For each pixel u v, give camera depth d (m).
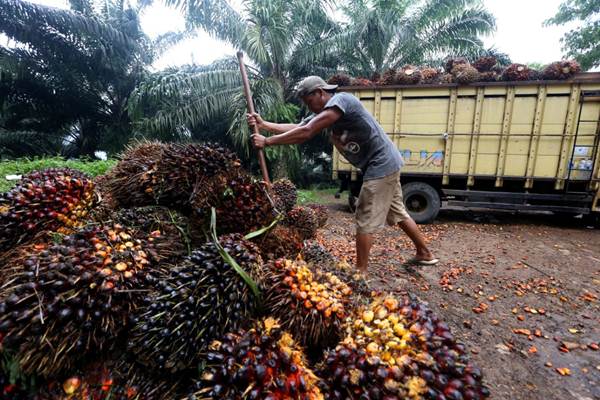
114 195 1.88
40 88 10.95
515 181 5.78
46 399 1.08
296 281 1.38
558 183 5.36
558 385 1.84
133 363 1.19
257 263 1.42
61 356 1.08
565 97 5.14
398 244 4.48
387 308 1.29
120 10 11.34
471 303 2.79
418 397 1.00
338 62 10.50
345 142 2.91
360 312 1.32
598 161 5.17
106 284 1.15
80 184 1.60
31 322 1.02
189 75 8.64
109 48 10.54
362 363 1.04
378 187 2.87
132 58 11.31
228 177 1.75
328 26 9.60
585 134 5.15
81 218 1.60
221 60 9.31
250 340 1.08
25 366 1.03
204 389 0.98
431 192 5.85
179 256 1.56
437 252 4.18
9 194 1.49
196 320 1.17
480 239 4.89
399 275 3.32
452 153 5.70
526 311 2.66
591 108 5.10
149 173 1.76
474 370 1.10
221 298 1.24
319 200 8.84
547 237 5.07
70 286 1.11
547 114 5.23
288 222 3.15
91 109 11.95
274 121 8.62
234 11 8.70
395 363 1.06
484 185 5.97
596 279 3.35
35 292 1.06
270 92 8.57
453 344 1.17
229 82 8.87
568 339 2.29
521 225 5.95
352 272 1.73
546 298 2.90
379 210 2.93
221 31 8.77
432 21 9.66
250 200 1.76
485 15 9.45
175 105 8.87
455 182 6.05
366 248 2.99
